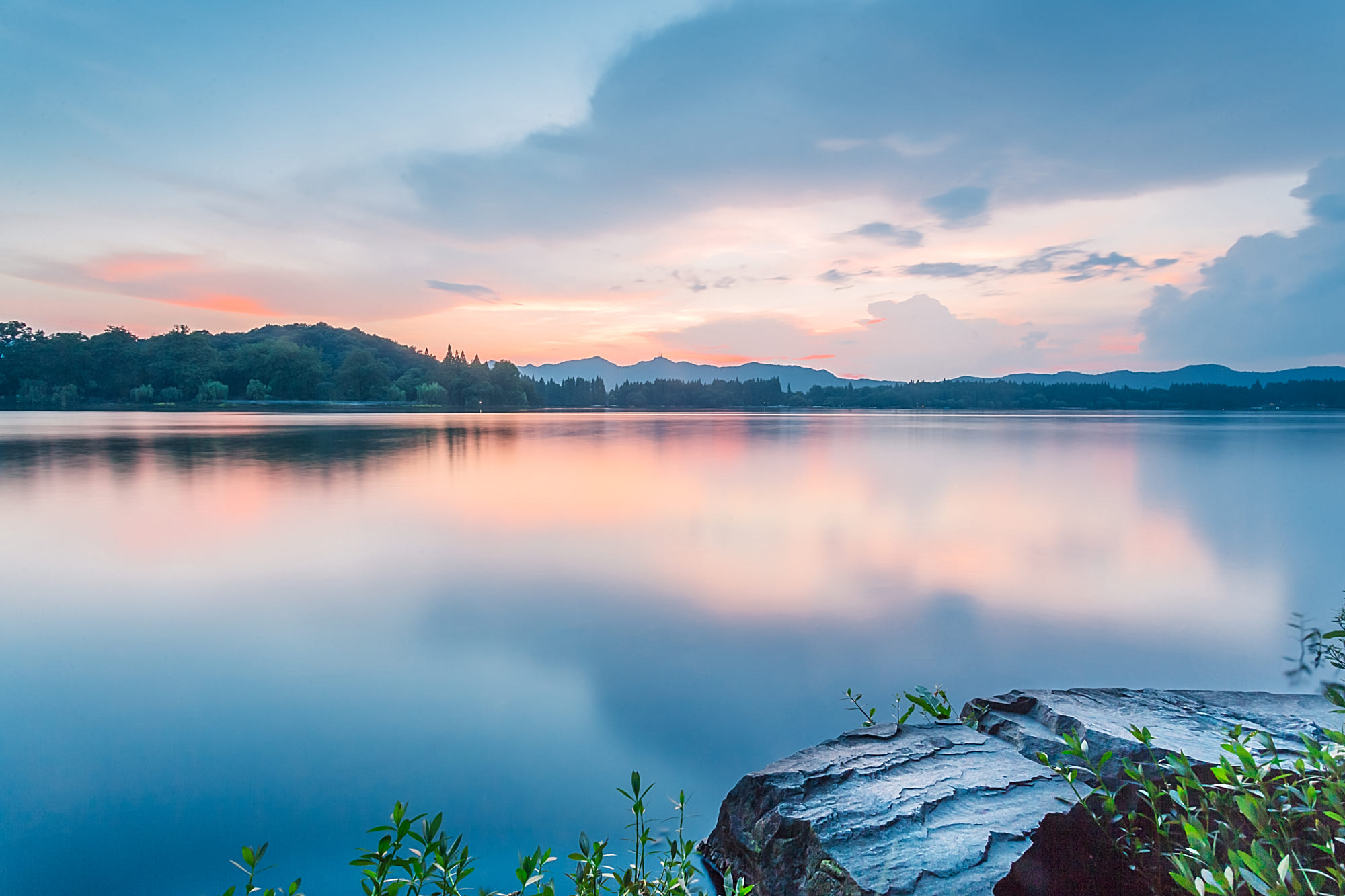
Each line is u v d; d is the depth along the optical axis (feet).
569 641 32.40
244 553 52.03
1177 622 35.27
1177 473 113.60
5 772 20.52
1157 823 9.48
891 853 10.75
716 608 37.55
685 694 26.16
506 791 19.42
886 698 26.02
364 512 71.00
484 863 15.85
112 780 20.08
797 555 51.55
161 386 524.93
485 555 51.57
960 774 13.29
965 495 86.07
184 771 20.71
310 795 19.39
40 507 71.56
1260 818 7.80
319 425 264.93
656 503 78.33
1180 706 16.53
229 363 556.51
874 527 63.98
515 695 26.32
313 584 42.78
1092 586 42.65
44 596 40.16
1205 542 56.70
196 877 15.94
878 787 12.82
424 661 29.73
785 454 153.69
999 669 28.99
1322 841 8.32
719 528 62.85
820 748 14.69
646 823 17.37
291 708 25.07
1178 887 8.95
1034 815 11.69
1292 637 32.63
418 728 23.43
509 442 191.62
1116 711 16.08
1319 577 44.65
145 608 37.63
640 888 11.75
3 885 15.75
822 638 32.86
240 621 35.47
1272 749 9.18
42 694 26.35
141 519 65.67
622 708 24.97
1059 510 74.18
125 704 25.32
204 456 130.11
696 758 21.33
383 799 19.08
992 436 237.45
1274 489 93.15
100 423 268.41
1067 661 29.91
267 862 16.42
